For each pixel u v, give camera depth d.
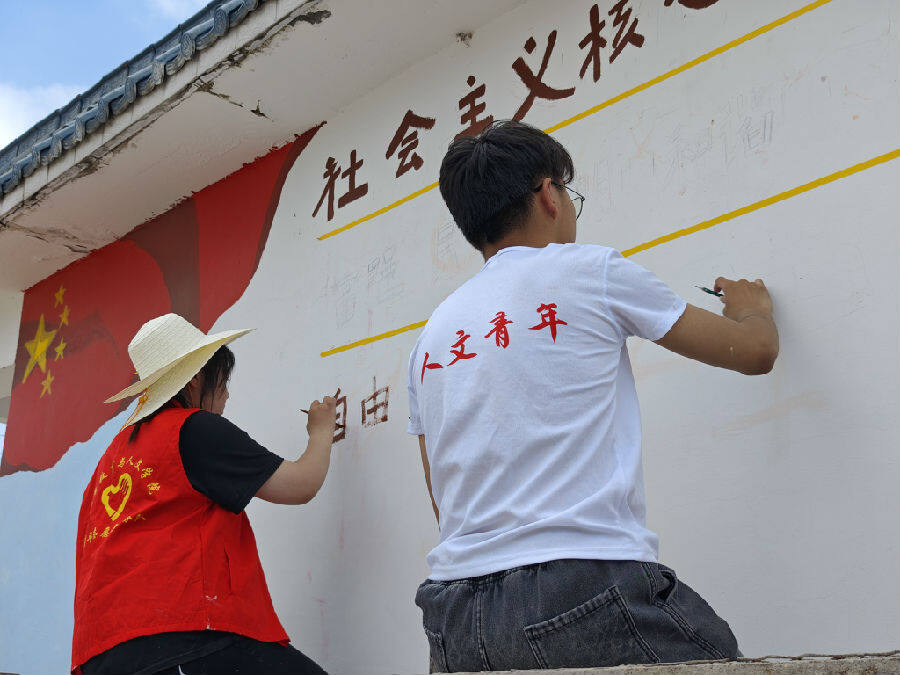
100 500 2.58
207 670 2.33
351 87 3.63
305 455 2.89
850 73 2.30
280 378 3.66
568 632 1.57
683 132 2.61
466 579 1.69
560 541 1.61
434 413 1.85
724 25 2.59
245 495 2.56
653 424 2.48
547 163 1.96
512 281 1.84
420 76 3.48
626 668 1.38
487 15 3.25
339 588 3.19
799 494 2.17
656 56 2.74
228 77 3.53
